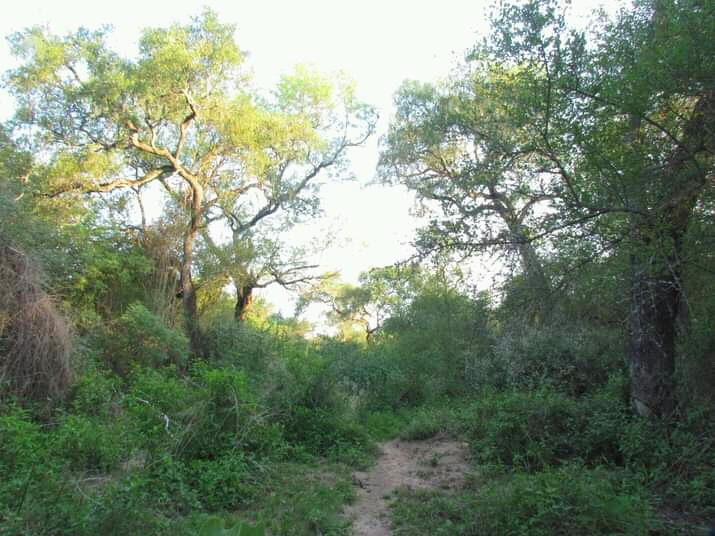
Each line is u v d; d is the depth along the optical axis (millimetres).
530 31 6871
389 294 24500
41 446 6965
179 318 17656
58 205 16906
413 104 17516
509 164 7254
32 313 9977
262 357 17297
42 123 17875
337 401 13297
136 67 17719
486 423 10781
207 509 7180
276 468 9070
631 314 7629
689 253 6648
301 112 23797
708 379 8594
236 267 20500
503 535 6043
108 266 15672
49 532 4734
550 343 10414
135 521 5281
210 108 18781
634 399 8914
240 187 21641
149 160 20266
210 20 18234
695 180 6312
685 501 6840
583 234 6832
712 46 5934
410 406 18094
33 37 17250
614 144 6574
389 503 8062
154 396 9508
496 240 7242
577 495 6105
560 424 9531
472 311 8883
